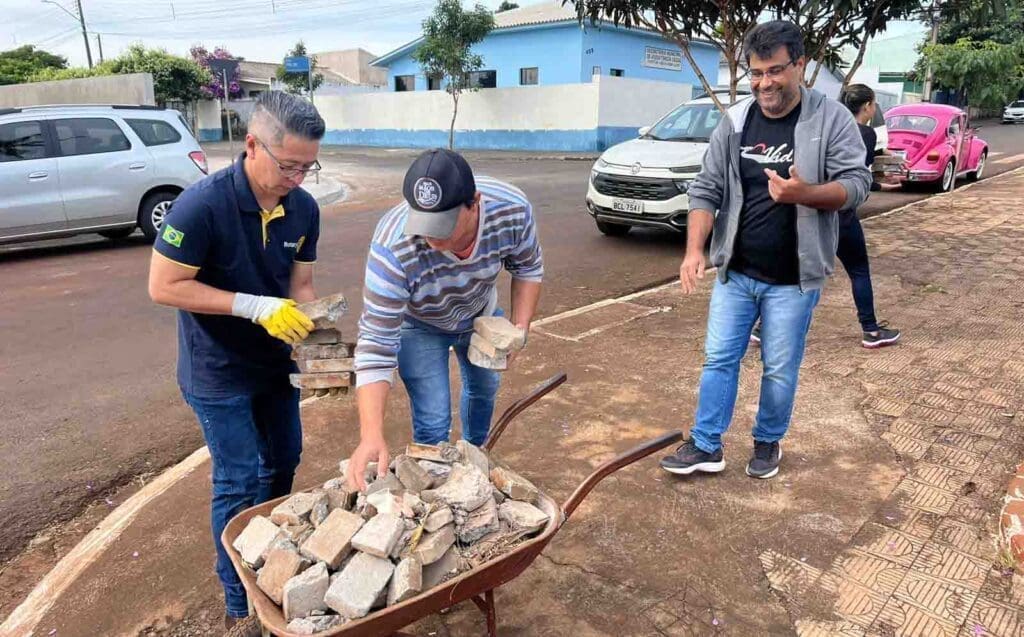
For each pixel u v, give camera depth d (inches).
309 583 75.4
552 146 1002.7
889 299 251.6
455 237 87.5
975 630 99.3
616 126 975.6
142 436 166.9
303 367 93.7
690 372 191.0
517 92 1019.9
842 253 195.2
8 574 121.0
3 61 1504.7
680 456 139.5
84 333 238.5
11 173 345.7
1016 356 195.3
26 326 247.1
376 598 74.6
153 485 144.1
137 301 276.4
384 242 92.0
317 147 85.7
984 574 110.3
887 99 1208.2
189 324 92.7
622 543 120.3
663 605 105.9
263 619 73.1
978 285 265.6
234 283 93.3
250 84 1599.4
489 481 92.8
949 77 1060.5
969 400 169.0
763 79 119.0
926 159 506.3
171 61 1277.1
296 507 88.0
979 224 386.0
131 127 379.2
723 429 139.3
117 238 415.5
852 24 287.1
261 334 95.0
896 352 200.7
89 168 364.5
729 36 283.4
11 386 194.5
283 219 94.9
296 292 103.0
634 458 95.7
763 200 126.8
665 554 117.3
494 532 85.9
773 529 123.0
